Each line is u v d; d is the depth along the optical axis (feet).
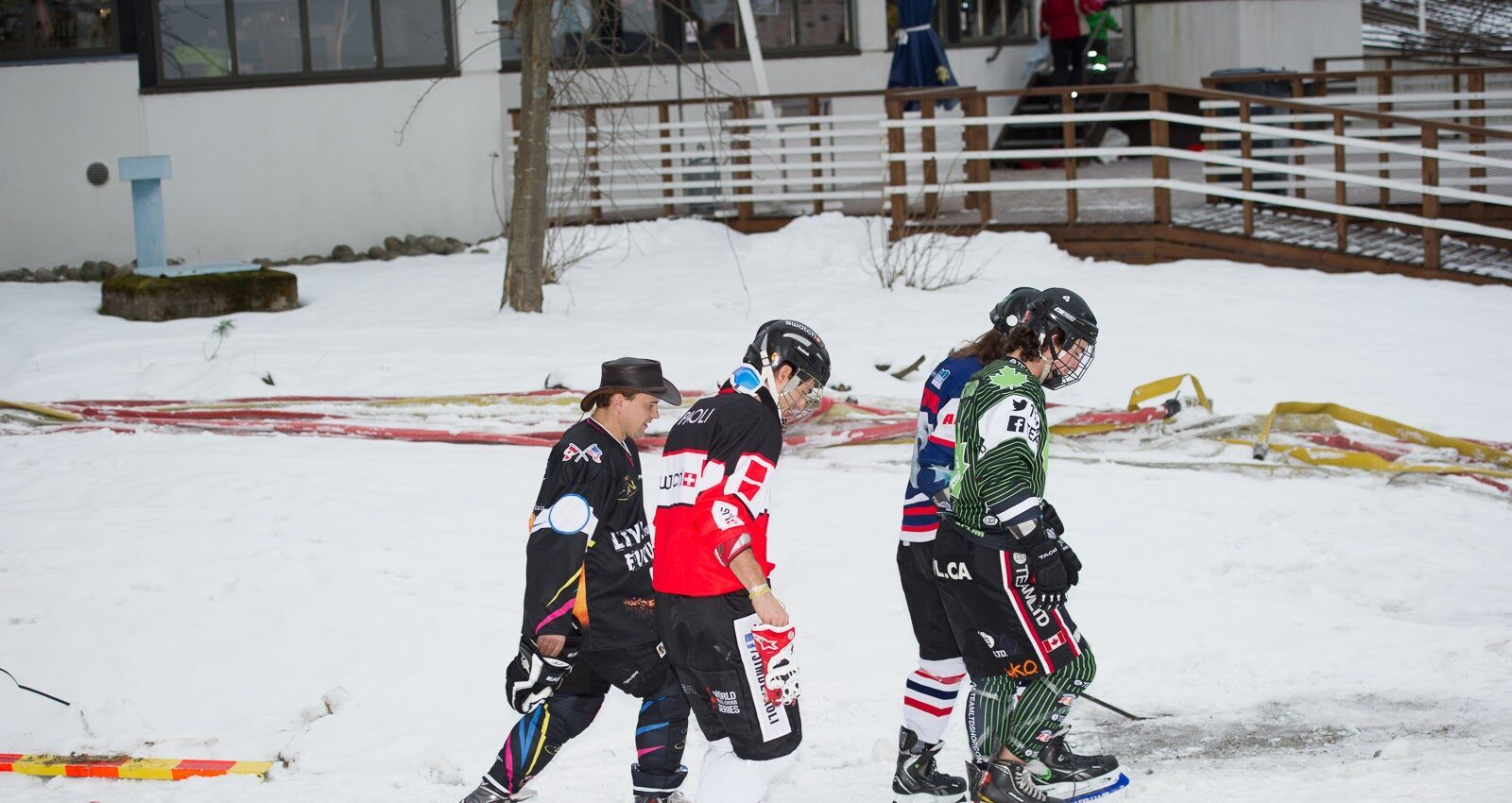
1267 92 59.93
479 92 61.26
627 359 15.52
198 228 60.34
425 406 34.55
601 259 54.75
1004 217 54.70
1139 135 78.07
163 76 59.77
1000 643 15.43
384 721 19.29
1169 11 76.33
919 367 37.40
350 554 25.17
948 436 15.97
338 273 55.21
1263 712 18.94
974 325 41.93
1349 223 54.34
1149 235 50.52
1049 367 15.90
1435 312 43.19
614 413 15.48
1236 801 15.64
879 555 25.70
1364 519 27.37
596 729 18.94
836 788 16.93
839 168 64.44
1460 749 17.19
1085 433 32.48
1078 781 16.10
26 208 60.03
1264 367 37.63
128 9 59.21
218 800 16.78
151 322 46.06
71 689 20.25
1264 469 30.30
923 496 16.37
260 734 19.01
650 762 15.62
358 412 34.53
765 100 55.98
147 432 34.01
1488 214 52.80
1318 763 17.04
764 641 14.60
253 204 60.70
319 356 39.86
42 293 53.36
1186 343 39.88
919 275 48.98
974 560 15.39
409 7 60.75
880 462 31.35
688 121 63.10
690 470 14.64
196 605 22.89
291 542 25.77
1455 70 56.24
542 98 45.60
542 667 15.19
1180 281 47.39
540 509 14.90
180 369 38.14
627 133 60.23
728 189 61.05
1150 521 27.40
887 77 65.72
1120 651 21.15
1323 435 31.83
